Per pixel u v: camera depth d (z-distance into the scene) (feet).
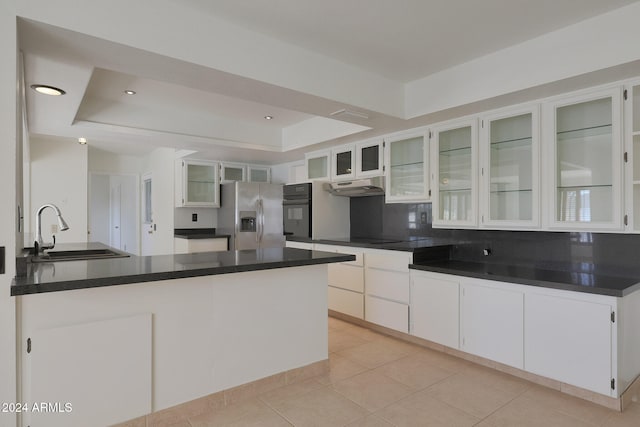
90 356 6.02
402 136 12.17
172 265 6.91
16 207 5.53
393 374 9.02
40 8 5.40
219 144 14.29
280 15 7.09
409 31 7.72
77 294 5.97
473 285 9.38
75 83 7.81
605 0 6.61
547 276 8.55
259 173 20.10
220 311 7.49
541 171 8.89
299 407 7.49
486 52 8.73
